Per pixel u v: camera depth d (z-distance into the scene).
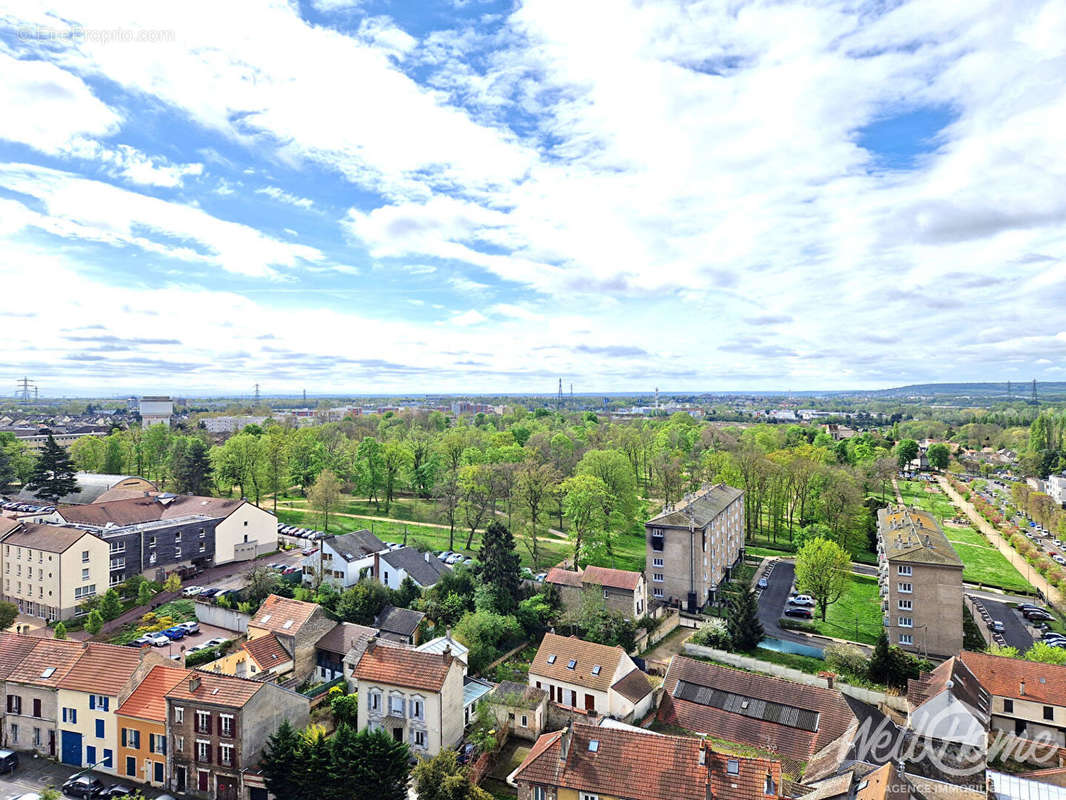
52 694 54.25
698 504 104.69
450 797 43.56
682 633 85.88
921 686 59.62
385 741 45.94
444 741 53.09
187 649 72.00
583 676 61.84
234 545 107.31
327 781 45.47
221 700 48.97
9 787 49.31
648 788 41.97
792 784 49.69
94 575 85.94
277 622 69.50
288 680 65.56
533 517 106.62
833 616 94.50
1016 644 85.38
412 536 124.31
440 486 122.12
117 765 51.72
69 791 48.25
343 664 66.69
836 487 126.81
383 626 75.56
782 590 105.75
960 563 81.06
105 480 134.12
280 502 153.50
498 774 52.56
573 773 44.09
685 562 95.38
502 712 59.25
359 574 92.19
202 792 49.03
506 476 118.12
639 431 199.38
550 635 67.88
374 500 151.38
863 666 70.69
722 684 62.34
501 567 84.50
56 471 127.31
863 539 126.56
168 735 49.97
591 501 104.00
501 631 74.06
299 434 171.25
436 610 80.31
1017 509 167.62
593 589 81.06
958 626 80.88
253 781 47.75
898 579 84.00
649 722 61.31
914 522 97.62
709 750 42.97
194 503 110.56
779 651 78.56
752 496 138.50
